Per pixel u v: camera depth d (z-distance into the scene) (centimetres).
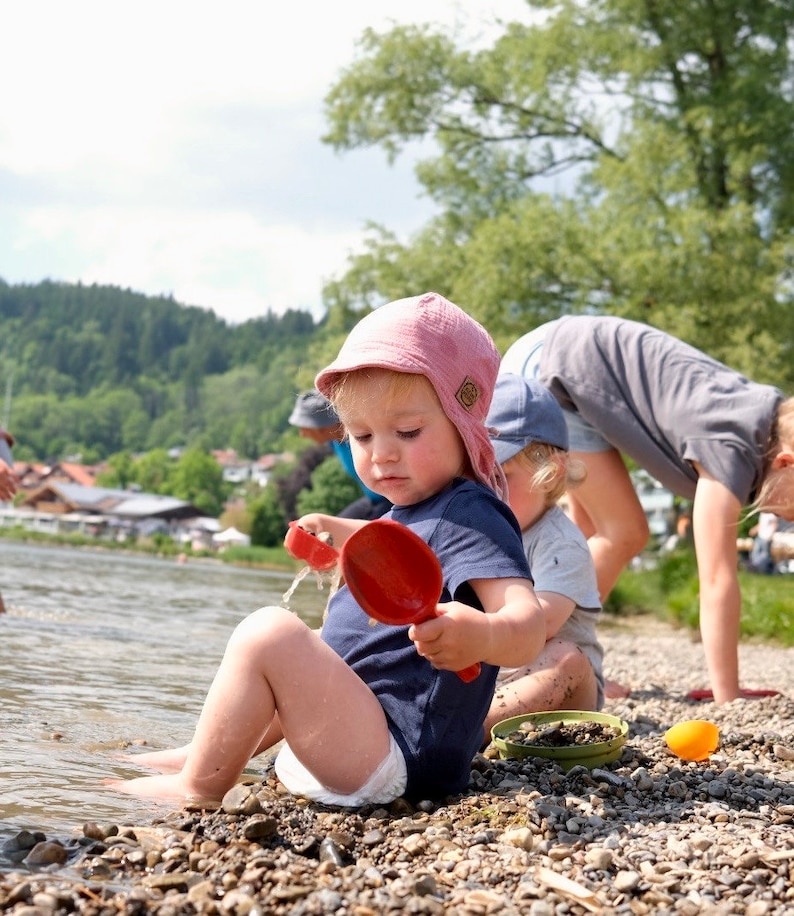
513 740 275
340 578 254
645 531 432
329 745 220
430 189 2380
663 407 403
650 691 449
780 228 2044
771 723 341
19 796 219
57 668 403
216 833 199
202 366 19262
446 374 237
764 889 181
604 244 1908
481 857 193
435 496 240
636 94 2169
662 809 231
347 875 181
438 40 2347
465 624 202
